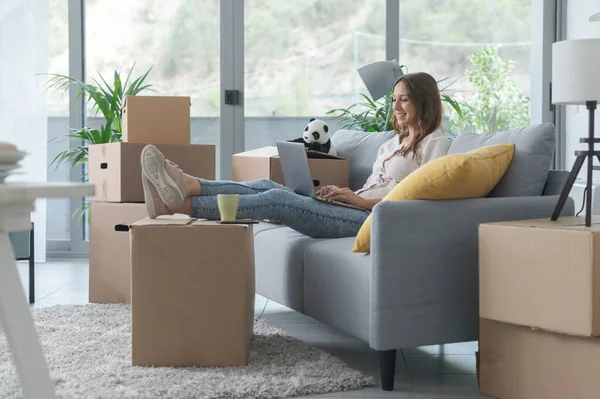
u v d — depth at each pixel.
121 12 5.36
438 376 2.45
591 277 1.92
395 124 3.33
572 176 2.22
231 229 2.42
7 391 2.14
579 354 1.98
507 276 2.12
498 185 2.58
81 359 2.50
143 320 2.42
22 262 5.15
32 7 5.06
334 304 2.55
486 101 5.32
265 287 3.20
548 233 2.00
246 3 5.32
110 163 3.76
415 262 2.25
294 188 3.11
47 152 5.34
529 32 5.29
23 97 5.05
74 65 5.31
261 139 5.36
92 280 3.65
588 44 2.12
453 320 2.32
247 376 2.30
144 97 3.71
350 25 5.34
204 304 2.42
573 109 4.89
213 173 3.81
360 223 3.00
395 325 2.23
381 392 2.25
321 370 2.39
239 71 5.33
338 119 5.07
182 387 2.18
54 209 5.37
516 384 2.13
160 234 2.40
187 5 5.35
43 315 3.23
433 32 5.32
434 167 2.32
